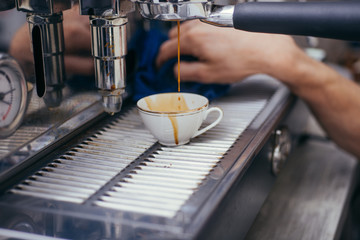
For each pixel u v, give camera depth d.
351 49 1.44
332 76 0.69
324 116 0.72
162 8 0.38
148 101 0.50
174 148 0.47
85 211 0.34
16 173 0.40
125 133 0.51
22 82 0.41
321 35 0.36
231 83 0.66
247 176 0.43
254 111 0.58
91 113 0.53
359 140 0.72
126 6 0.38
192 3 0.38
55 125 0.47
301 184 0.70
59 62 0.47
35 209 0.35
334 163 0.78
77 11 0.49
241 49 0.63
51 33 0.45
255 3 0.39
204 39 0.64
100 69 0.40
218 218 0.35
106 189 0.38
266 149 0.51
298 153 0.83
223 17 0.40
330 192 0.67
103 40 0.39
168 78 0.65
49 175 0.41
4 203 0.36
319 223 0.58
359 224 1.00
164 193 0.37
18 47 0.41
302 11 0.36
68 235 0.34
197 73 0.64
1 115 0.39
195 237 0.30
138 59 0.65
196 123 0.47
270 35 0.66
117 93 0.41
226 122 0.54
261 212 0.62
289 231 0.57
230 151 0.45
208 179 0.39
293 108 0.67
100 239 0.33
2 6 0.38
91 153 0.45
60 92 0.47
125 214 0.34
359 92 0.72
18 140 0.41
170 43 0.64
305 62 0.66
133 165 0.42
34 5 0.40
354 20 0.34
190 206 0.34
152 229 0.32
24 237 0.34
